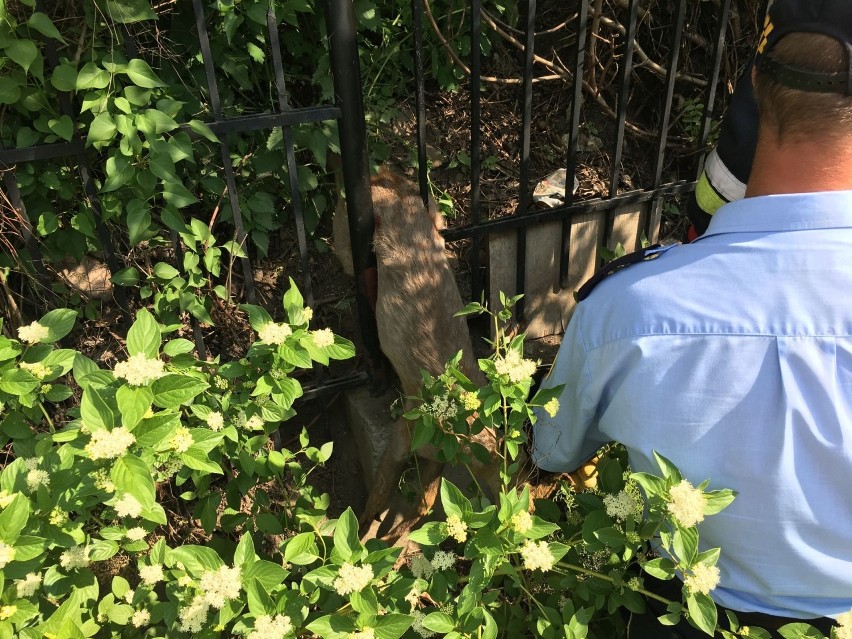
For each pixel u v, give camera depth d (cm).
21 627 157
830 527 129
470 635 158
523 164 280
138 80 204
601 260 317
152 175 216
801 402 122
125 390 149
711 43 392
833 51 113
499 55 383
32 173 245
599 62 374
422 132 253
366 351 297
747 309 125
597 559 181
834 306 120
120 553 235
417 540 161
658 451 138
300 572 218
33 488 164
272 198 300
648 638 176
